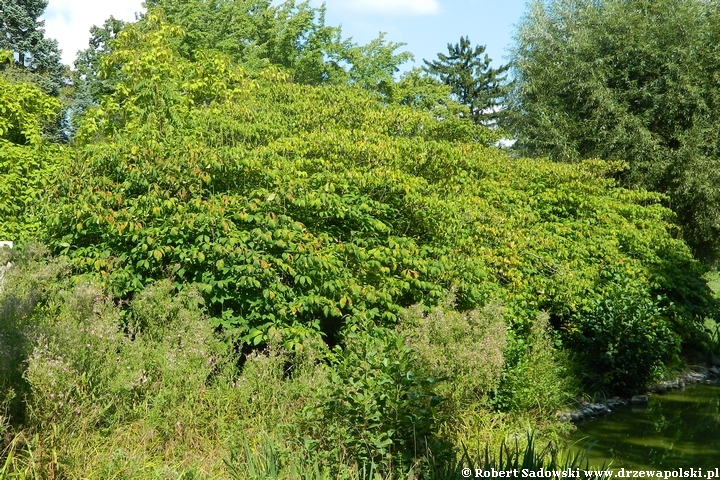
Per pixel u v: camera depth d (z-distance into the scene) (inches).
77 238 331.3
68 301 264.8
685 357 563.8
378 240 353.1
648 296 512.4
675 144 788.0
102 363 236.7
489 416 311.0
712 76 770.2
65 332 225.5
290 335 293.0
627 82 789.2
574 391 405.1
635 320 454.9
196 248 300.8
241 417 246.2
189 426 234.7
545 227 515.2
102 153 339.6
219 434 236.5
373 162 384.8
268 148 369.4
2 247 304.3
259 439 227.6
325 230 346.3
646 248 560.1
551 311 467.2
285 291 313.3
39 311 270.1
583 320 459.2
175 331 268.1
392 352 237.5
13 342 211.0
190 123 445.7
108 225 315.0
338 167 371.6
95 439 215.5
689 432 356.2
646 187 762.8
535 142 831.1
